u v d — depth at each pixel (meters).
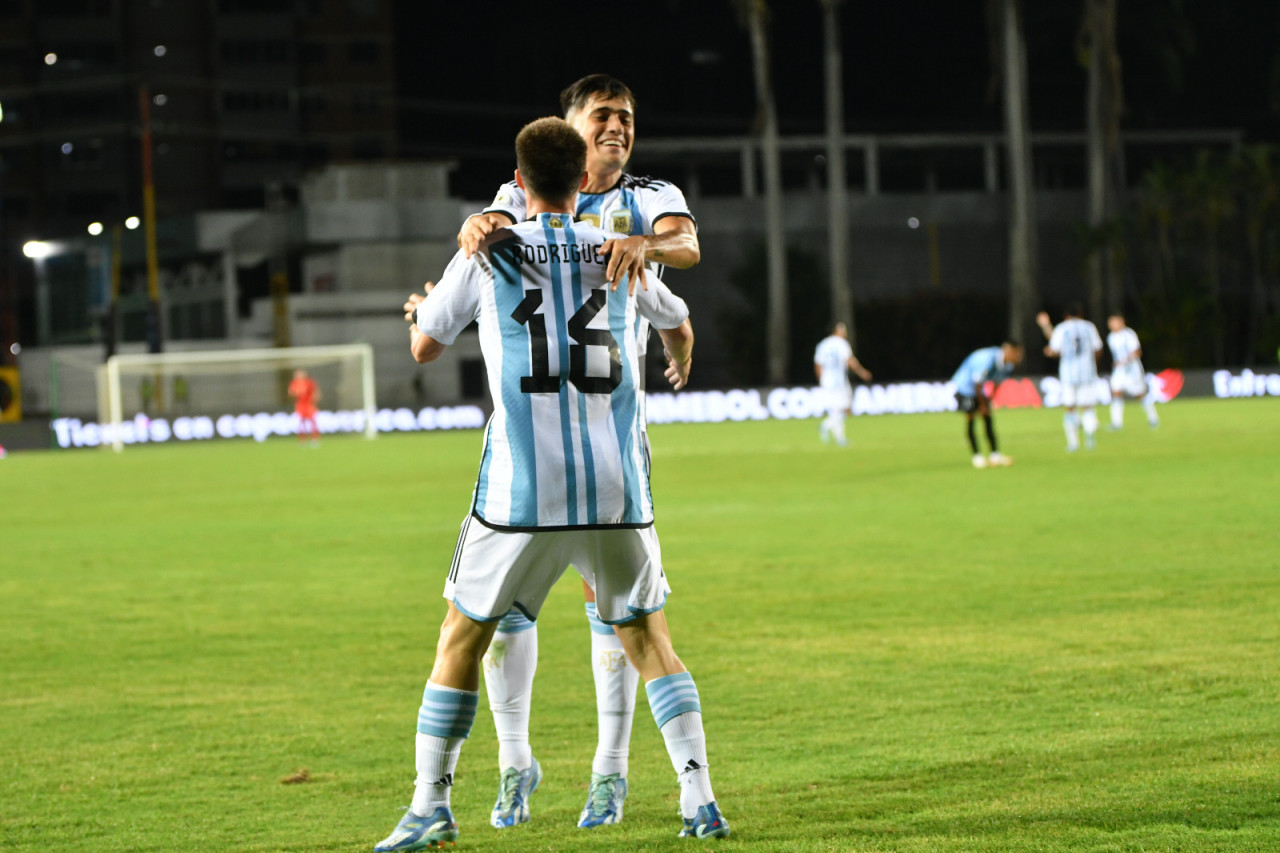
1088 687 14.80
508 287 9.77
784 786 11.51
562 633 19.83
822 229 148.75
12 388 102.50
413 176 151.25
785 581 23.67
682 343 11.18
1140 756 11.85
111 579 26.89
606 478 9.78
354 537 33.22
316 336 144.50
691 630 19.34
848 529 30.89
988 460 47.62
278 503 43.59
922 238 150.62
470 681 10.18
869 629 18.95
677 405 105.38
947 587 22.31
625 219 11.36
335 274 151.62
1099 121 122.62
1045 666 16.03
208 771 12.73
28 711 15.44
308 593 24.36
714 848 9.70
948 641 17.86
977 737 12.87
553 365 9.72
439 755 10.12
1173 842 9.36
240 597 24.09
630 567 10.09
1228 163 130.00
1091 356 53.88
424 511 39.44
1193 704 13.79
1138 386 67.81
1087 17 122.25
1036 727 13.16
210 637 20.17
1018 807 10.41
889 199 150.62
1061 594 21.09
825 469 49.22
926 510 34.12
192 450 89.00
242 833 10.73
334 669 17.64
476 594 9.97
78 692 16.45
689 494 40.97
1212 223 128.00
